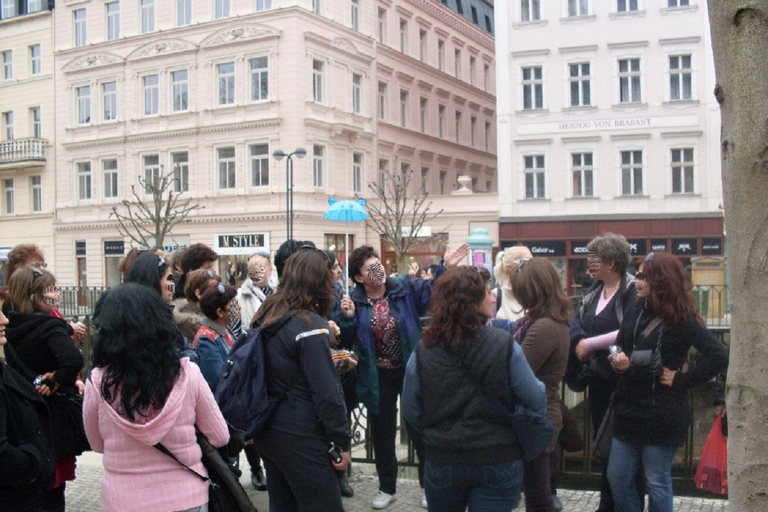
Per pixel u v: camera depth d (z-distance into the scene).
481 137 46.22
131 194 34.97
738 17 2.28
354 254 5.62
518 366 3.54
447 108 42.38
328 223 32.91
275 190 31.47
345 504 5.76
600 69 29.62
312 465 3.91
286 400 3.94
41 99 38.09
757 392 2.29
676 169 28.89
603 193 29.62
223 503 3.38
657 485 4.26
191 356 4.49
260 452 4.04
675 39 28.69
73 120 36.91
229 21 32.25
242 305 6.89
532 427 3.55
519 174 30.66
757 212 2.27
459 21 43.50
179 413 3.21
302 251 4.18
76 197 36.97
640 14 29.08
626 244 4.99
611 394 4.85
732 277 2.35
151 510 3.14
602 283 5.20
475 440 3.51
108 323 3.13
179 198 33.78
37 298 4.93
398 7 37.97
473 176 45.28
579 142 29.88
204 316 5.41
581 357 4.89
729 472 2.39
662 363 4.27
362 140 35.16
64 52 36.94
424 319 6.34
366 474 6.64
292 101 31.09
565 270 30.05
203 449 3.37
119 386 3.13
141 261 4.52
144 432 3.11
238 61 32.19
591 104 29.72
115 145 35.44
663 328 4.27
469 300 3.55
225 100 32.81
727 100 2.34
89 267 36.50
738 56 2.29
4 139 39.84
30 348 4.81
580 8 29.94
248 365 3.94
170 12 33.88
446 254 5.67
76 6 36.66
